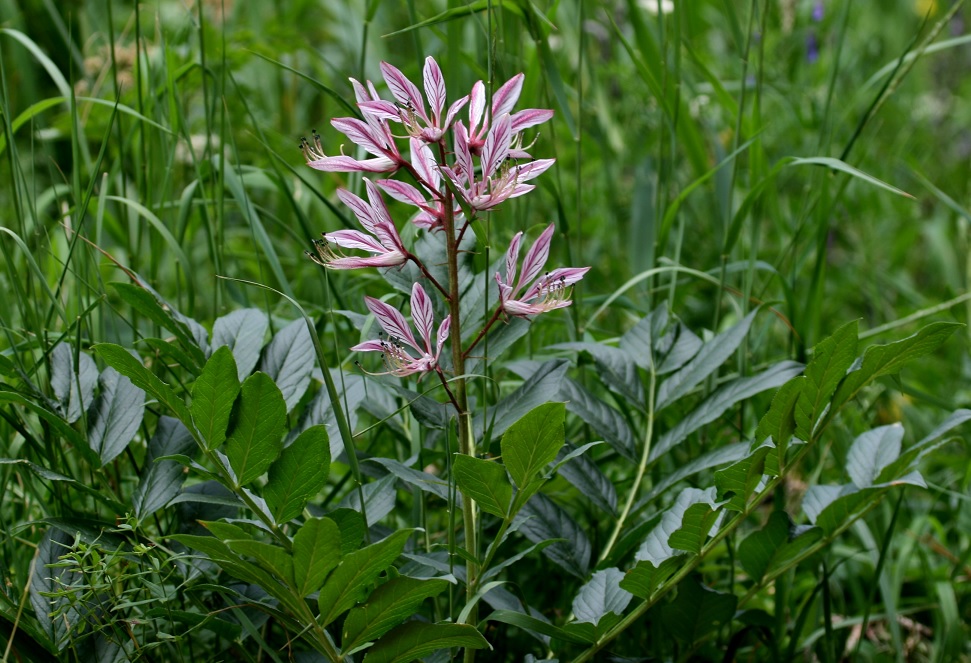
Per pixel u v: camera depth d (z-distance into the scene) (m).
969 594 1.65
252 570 1.39
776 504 1.55
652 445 1.63
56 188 1.81
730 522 1.46
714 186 1.80
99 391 1.51
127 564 1.49
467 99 1.42
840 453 1.74
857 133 1.64
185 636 1.49
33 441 1.51
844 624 1.61
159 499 1.46
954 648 1.61
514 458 1.38
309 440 1.40
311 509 1.50
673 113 1.70
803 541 1.48
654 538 1.47
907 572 1.72
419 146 1.41
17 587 1.50
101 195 1.62
